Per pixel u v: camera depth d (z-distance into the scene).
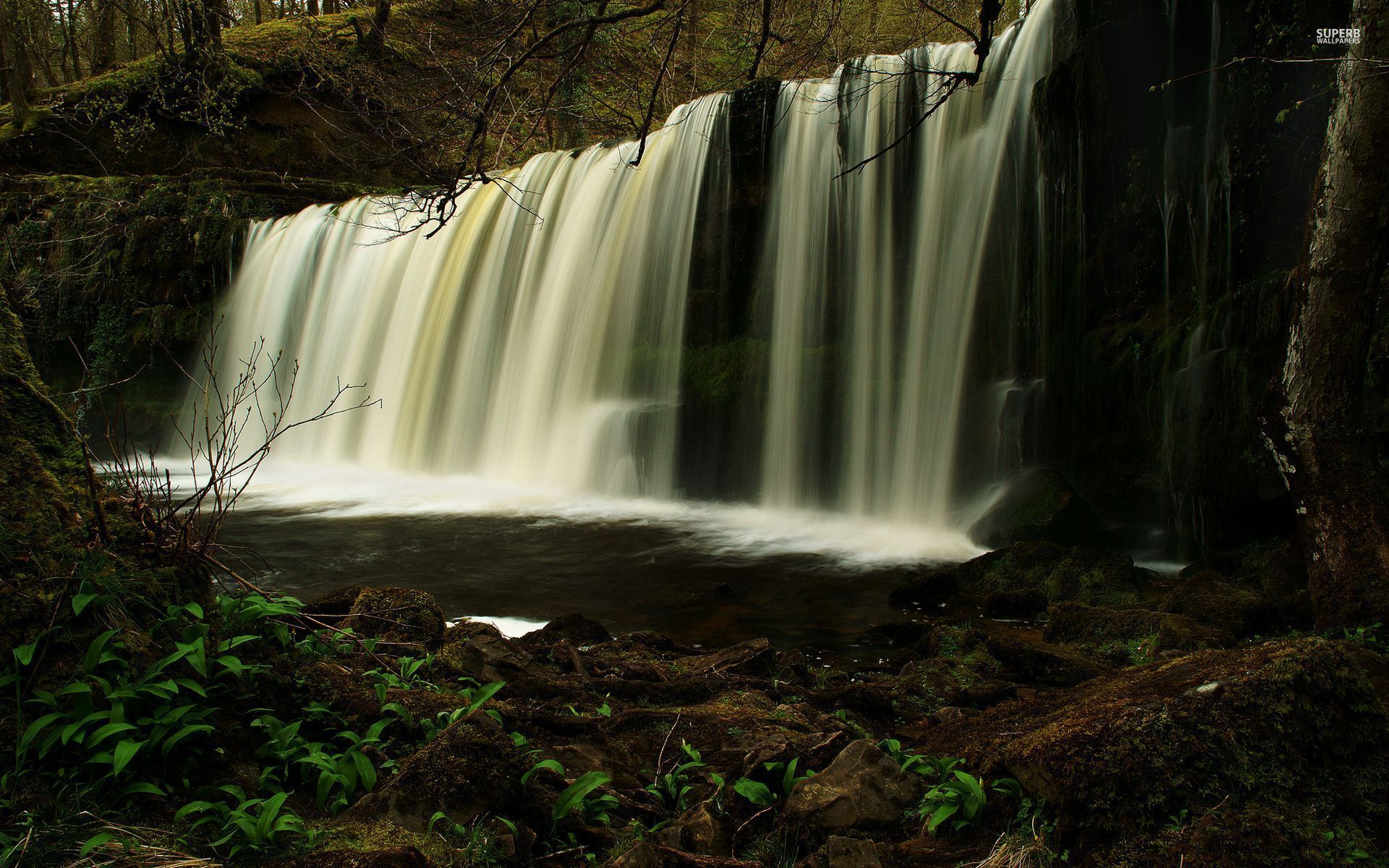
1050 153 10.12
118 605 3.11
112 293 21.14
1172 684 3.30
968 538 10.11
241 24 31.28
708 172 13.54
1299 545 6.86
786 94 12.82
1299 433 5.52
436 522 11.70
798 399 12.57
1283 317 8.07
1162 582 7.97
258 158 24.62
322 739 3.33
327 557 9.61
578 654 5.06
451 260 16.62
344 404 17.42
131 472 3.85
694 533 11.05
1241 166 8.77
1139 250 9.64
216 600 3.68
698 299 13.61
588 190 15.16
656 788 3.40
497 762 3.08
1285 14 8.45
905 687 5.09
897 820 3.16
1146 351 9.34
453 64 6.71
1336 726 2.94
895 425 11.65
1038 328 10.39
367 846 2.63
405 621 4.99
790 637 6.80
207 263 20.62
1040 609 7.28
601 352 14.34
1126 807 2.78
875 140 11.95
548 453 14.55
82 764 2.69
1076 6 9.94
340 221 18.72
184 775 2.84
